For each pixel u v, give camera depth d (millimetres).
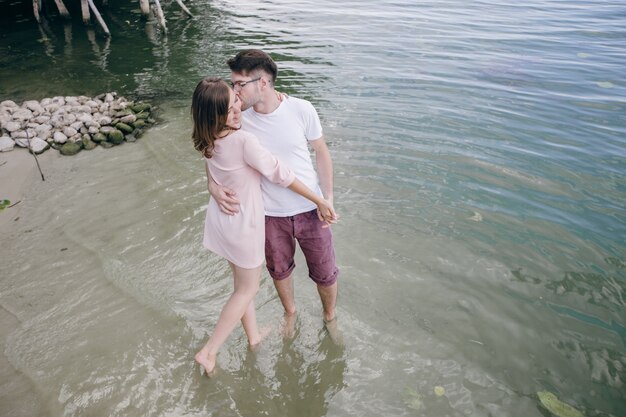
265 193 2682
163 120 6191
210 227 2678
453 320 3336
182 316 3359
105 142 5641
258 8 11633
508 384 2908
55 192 4750
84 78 7531
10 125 5832
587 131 5727
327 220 2676
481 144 5391
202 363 2816
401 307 3438
